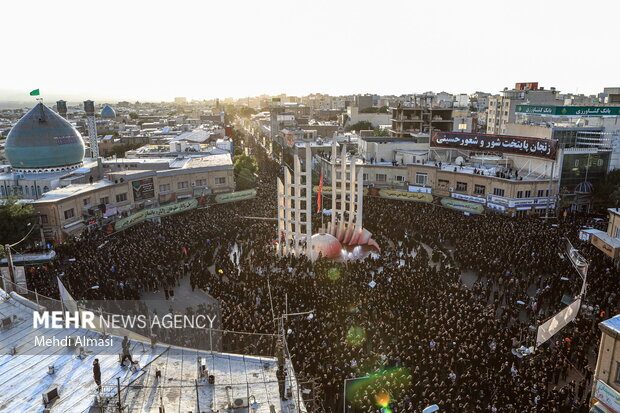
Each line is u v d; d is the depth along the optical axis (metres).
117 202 55.12
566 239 41.16
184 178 63.59
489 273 38.59
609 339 20.97
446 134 69.25
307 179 44.06
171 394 15.20
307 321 29.69
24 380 15.88
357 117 140.00
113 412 14.16
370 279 37.84
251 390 15.67
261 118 195.38
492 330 28.75
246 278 38.50
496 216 55.78
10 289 23.36
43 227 45.91
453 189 63.75
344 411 21.72
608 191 59.28
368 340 28.94
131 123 194.38
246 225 54.28
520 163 65.56
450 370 24.66
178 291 37.84
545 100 111.25
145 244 44.94
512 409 21.34
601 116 65.88
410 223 54.81
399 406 21.75
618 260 39.41
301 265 42.84
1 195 55.66
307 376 24.00
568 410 22.36
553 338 29.72
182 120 188.25
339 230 52.19
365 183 71.00
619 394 20.20
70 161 60.22
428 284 35.69
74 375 16.22
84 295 33.31
